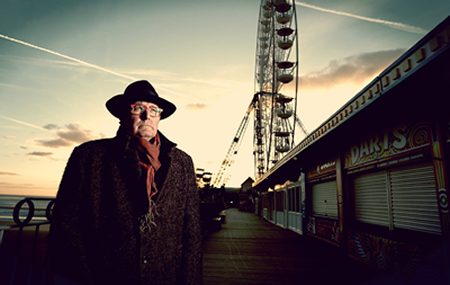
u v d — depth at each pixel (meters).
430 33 2.06
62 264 0.87
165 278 1.03
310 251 6.88
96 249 0.96
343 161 6.02
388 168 4.35
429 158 3.26
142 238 0.99
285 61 16.20
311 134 6.02
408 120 3.73
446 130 3.07
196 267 1.14
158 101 1.23
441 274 3.12
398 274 3.93
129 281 0.94
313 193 8.52
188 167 1.32
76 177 1.00
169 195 1.14
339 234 6.16
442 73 2.35
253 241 8.41
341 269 5.06
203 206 8.39
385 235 4.31
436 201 3.27
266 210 18.78
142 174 1.07
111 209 0.99
